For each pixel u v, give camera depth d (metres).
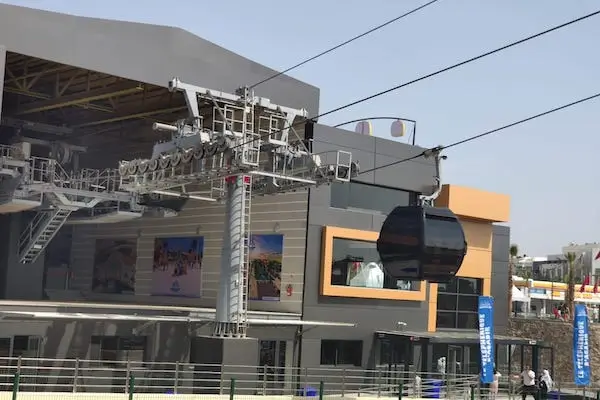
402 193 47.16
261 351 39.97
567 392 48.12
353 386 42.72
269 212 43.91
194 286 47.75
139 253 52.34
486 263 51.28
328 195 42.81
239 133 34.00
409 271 25.28
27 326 33.31
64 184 48.97
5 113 49.62
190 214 48.97
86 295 55.59
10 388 32.59
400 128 47.19
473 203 49.41
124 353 36.34
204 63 41.47
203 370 34.41
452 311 49.25
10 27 34.75
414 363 44.69
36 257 48.69
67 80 46.88
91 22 37.41
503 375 52.25
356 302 43.59
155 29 39.62
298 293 41.56
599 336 64.06
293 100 45.03
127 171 37.94
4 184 42.94
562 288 103.25
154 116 50.09
